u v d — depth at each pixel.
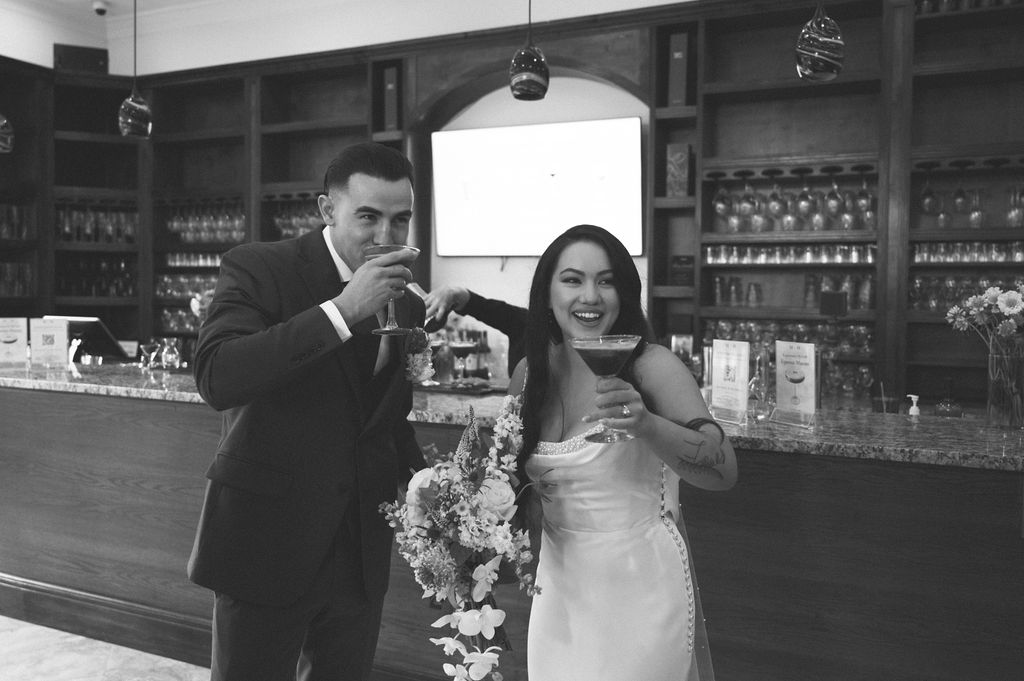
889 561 2.23
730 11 4.95
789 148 5.21
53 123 6.43
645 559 1.67
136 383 3.45
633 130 5.41
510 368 2.91
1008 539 2.10
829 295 4.22
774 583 2.37
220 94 6.84
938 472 2.17
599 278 1.72
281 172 6.50
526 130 5.71
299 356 1.67
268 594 1.81
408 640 2.88
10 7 6.25
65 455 3.52
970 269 4.85
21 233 6.36
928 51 4.84
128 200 6.73
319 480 1.84
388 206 1.79
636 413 1.51
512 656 2.71
